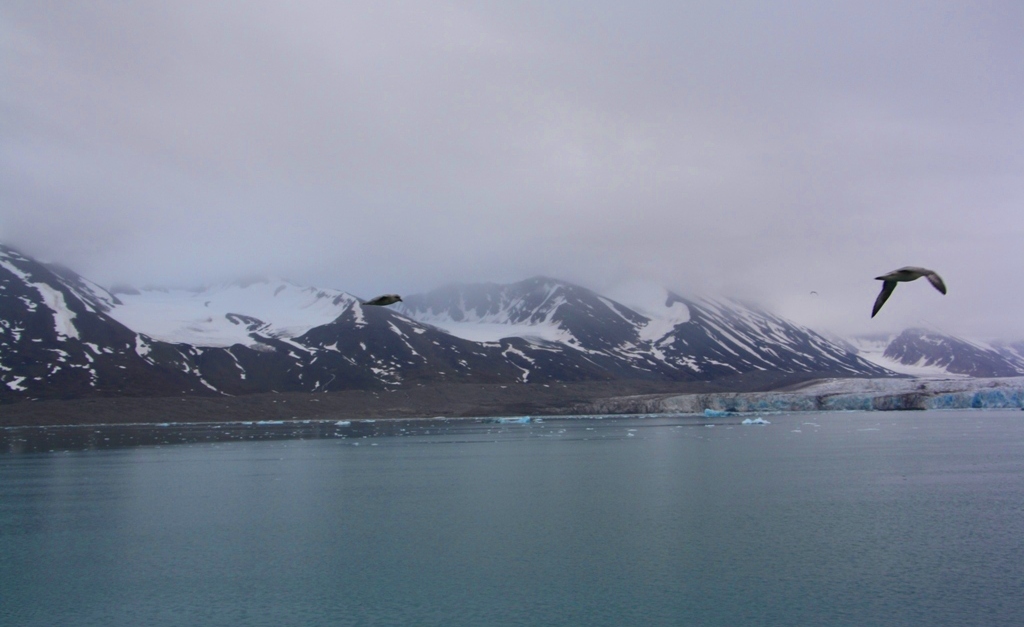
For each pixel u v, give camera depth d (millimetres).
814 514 52125
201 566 41531
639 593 35781
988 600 34125
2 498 65000
